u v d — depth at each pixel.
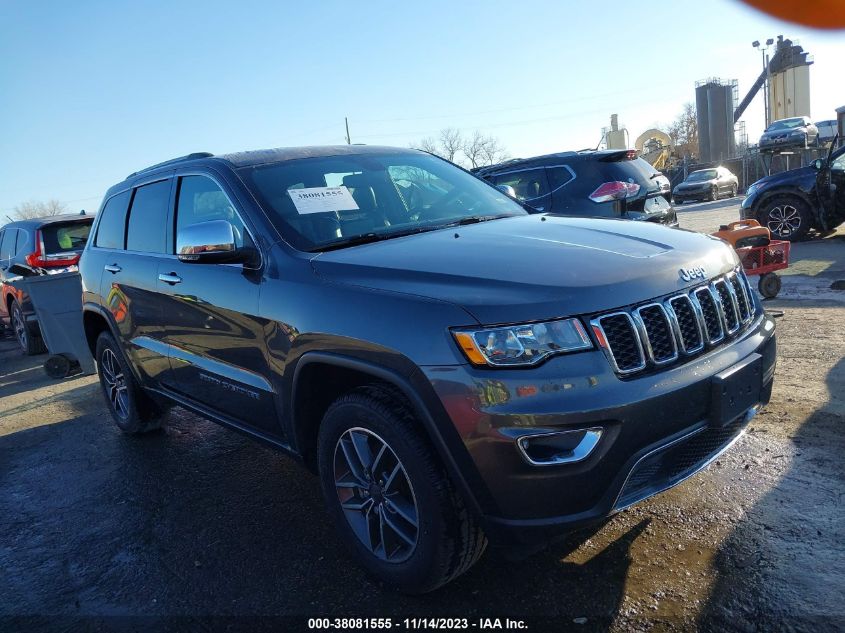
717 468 3.47
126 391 4.99
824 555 2.67
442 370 2.32
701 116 52.75
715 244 3.00
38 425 5.83
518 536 2.33
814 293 7.23
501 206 3.98
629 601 2.54
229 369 3.44
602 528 3.05
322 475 2.96
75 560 3.34
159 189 4.27
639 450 2.31
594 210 7.93
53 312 7.27
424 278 2.57
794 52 44.72
